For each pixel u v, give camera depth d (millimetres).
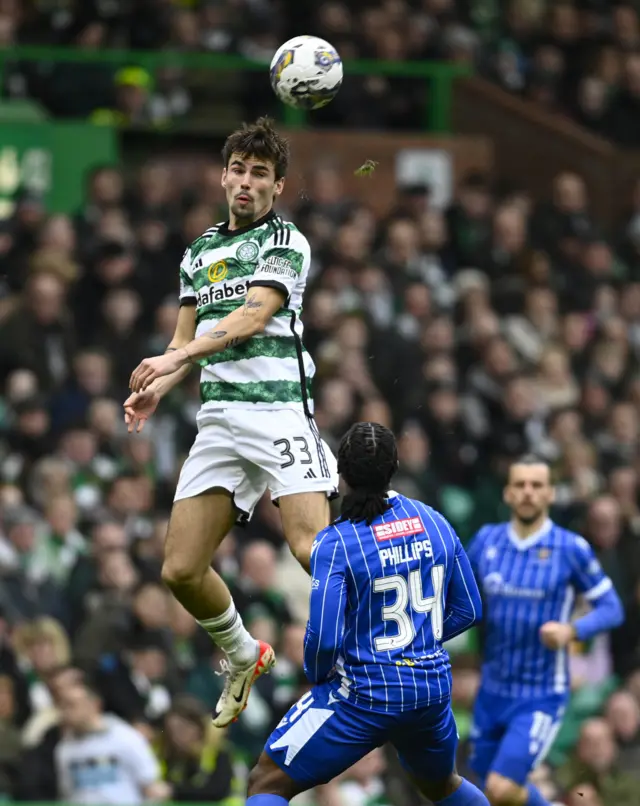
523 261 59156
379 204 64312
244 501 21266
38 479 40938
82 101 60562
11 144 57688
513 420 50438
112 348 48188
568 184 62844
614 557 43156
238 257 20938
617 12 71562
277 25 64188
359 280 52719
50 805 33656
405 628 21375
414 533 21516
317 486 20922
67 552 39531
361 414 46656
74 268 49938
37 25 61312
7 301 47656
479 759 31625
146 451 43469
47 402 44062
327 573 20906
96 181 54188
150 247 51750
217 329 20250
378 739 21453
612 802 35938
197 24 63094
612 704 37531
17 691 35000
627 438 51688
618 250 64688
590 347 56750
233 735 36375
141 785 34312
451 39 67688
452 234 58719
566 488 47625
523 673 31141
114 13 61969
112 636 37062
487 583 31516
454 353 52562
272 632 38156
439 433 48938
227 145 21188
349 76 64750
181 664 37812
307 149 63156
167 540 21234
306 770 21531
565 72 70312
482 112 66938
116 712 35938
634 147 70250
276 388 20859
